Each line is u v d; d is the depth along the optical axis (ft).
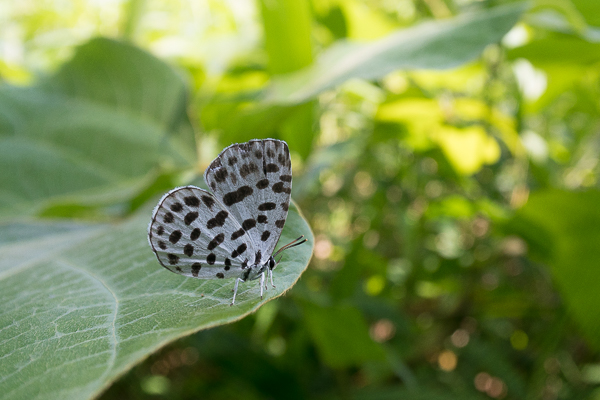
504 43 0.65
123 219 0.51
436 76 0.74
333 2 0.72
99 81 0.64
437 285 0.81
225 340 0.66
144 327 0.36
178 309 0.37
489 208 0.64
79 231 0.48
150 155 0.62
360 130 0.85
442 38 0.51
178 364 0.79
